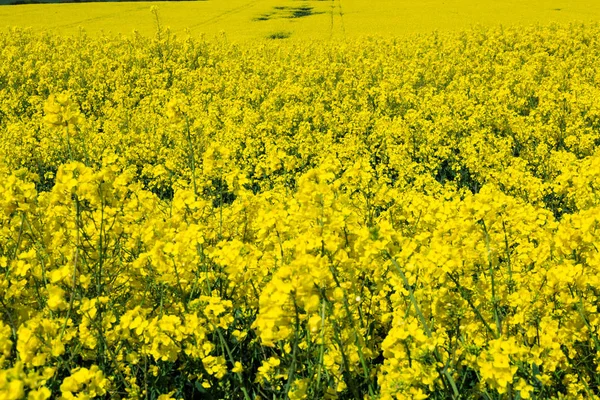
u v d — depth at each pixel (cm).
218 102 1197
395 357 217
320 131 1041
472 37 2147
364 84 1302
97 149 790
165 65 1756
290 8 4209
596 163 368
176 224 322
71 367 271
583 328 266
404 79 1384
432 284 271
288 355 255
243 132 901
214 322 255
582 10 3381
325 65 1606
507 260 311
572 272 257
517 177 558
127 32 3128
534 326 272
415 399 203
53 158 776
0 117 1207
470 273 305
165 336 239
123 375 274
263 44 2269
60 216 329
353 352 241
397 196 416
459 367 256
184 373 291
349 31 3070
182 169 719
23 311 261
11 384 155
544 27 2325
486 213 288
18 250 304
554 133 851
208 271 315
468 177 770
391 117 1162
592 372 267
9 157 750
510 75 1305
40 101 1262
